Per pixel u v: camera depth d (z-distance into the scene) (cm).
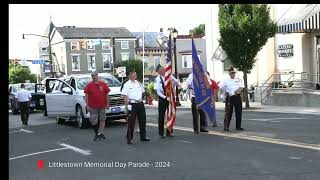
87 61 6712
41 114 2730
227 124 1368
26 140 1415
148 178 802
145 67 6825
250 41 2330
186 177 796
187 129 1454
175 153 1028
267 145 1070
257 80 2984
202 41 6912
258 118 1783
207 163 902
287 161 884
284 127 1425
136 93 1218
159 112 1296
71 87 1783
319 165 840
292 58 2712
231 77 1359
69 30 6850
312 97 2292
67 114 1811
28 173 895
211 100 1351
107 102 1328
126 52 6819
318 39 2550
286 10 2691
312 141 1103
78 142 1299
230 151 1016
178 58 6888
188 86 1366
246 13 2336
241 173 804
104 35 6762
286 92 2430
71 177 840
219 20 2400
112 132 1495
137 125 1435
